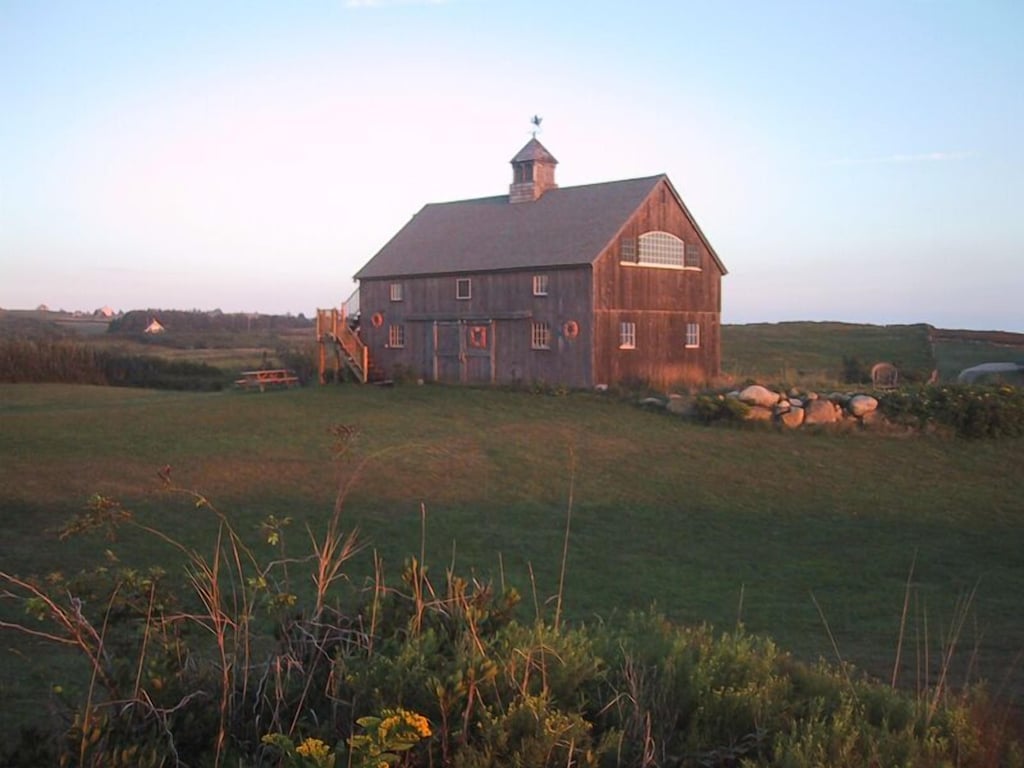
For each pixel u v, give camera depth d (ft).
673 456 73.92
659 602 38.86
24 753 14.47
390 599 19.95
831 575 43.96
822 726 16.01
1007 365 127.03
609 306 110.63
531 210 127.75
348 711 16.47
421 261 126.72
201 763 15.51
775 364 172.55
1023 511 57.67
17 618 33.47
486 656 16.85
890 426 82.12
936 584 42.52
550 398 105.09
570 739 15.19
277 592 19.58
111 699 16.40
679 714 17.19
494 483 64.34
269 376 138.82
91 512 18.83
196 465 68.69
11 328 271.69
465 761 14.71
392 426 88.17
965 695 20.10
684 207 120.16
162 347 257.75
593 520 54.90
